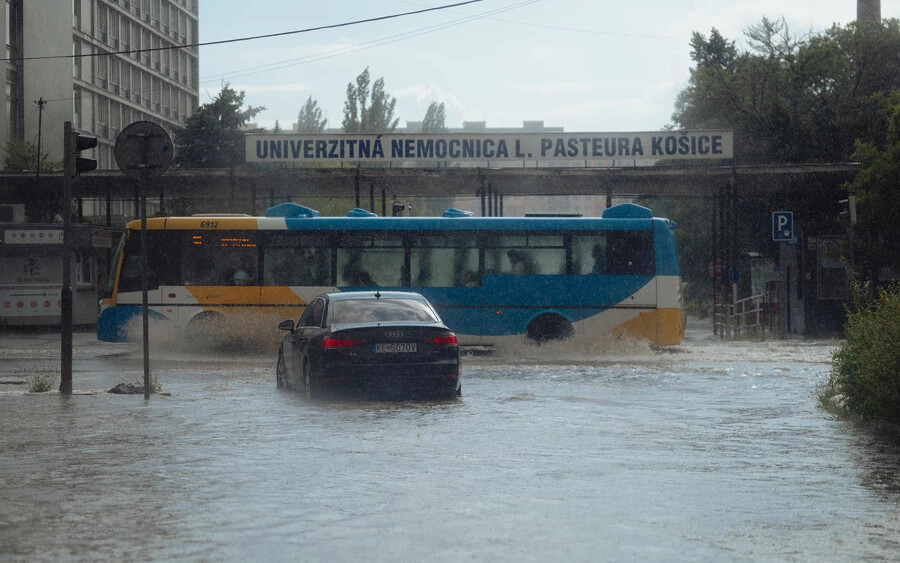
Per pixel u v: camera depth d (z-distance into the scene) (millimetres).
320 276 26797
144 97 91938
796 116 55969
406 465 9180
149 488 8039
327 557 5836
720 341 35312
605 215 27219
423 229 27000
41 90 70188
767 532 6539
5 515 7016
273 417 12867
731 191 39656
